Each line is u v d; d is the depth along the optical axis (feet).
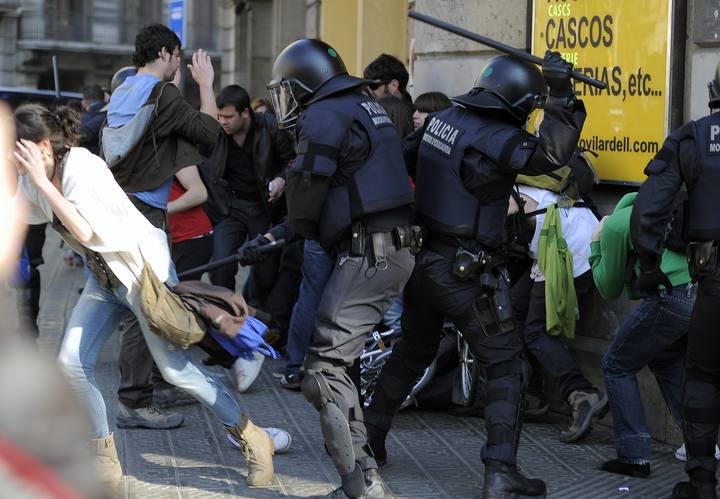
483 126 17.76
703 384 17.72
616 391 20.15
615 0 23.66
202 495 18.53
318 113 17.34
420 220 18.44
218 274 30.01
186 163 22.54
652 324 19.42
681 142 17.37
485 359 18.33
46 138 16.90
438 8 29.96
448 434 22.99
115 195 17.57
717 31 21.20
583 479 20.08
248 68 81.46
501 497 17.69
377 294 17.72
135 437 22.21
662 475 20.45
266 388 27.17
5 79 183.93
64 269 50.01
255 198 30.09
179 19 49.08
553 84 16.60
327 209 17.60
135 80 22.47
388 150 17.67
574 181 23.13
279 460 20.79
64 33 185.37
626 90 23.44
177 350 18.39
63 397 6.39
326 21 47.16
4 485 6.11
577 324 24.77
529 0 26.61
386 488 19.20
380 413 20.06
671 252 19.01
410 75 35.68
